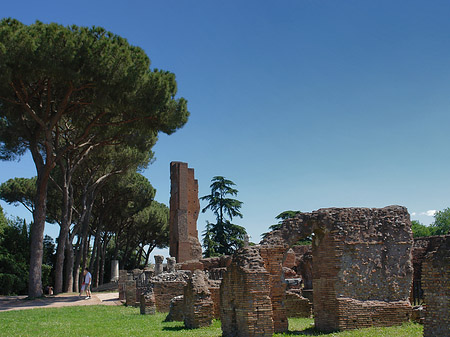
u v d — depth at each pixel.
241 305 14.45
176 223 51.47
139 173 57.12
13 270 45.78
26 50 25.98
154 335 15.92
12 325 19.25
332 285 17.03
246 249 15.22
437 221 75.06
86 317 22.44
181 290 26.03
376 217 18.16
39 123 30.75
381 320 17.03
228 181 61.28
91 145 37.66
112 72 28.00
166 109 32.66
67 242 42.91
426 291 12.07
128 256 76.12
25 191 54.56
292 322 20.53
